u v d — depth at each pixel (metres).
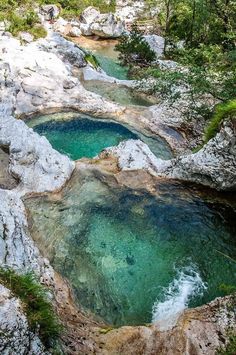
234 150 13.67
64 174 15.02
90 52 31.14
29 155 15.63
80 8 39.12
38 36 29.55
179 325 9.34
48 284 10.45
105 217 13.51
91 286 11.05
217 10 28.20
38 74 23.03
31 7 35.53
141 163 15.77
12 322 6.88
